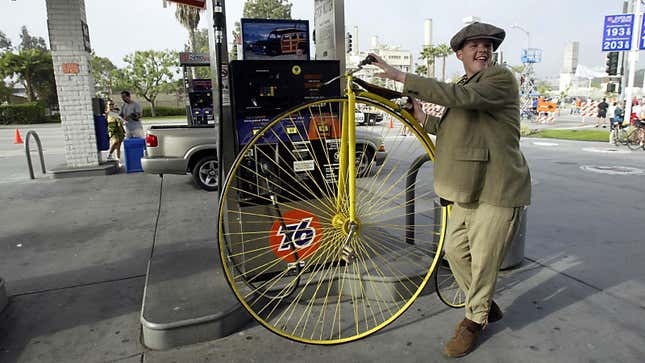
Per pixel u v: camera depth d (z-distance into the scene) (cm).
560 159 929
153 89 3762
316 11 321
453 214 231
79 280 318
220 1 250
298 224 281
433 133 245
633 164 855
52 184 669
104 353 225
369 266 292
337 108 282
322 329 246
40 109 3062
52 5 700
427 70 5650
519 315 260
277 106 268
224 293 257
